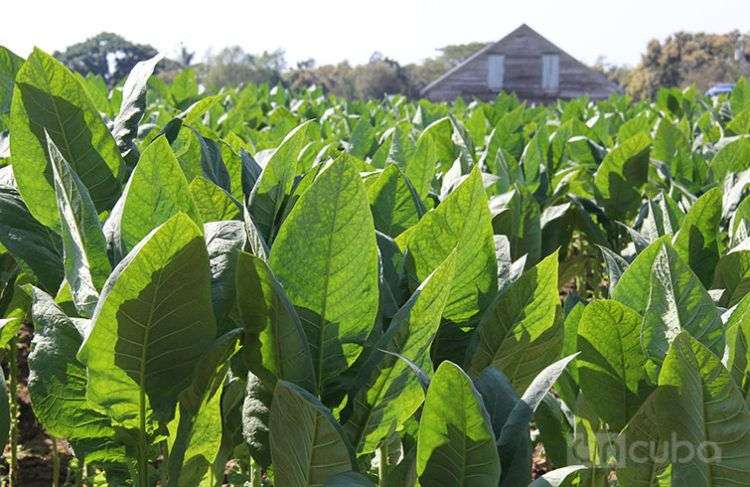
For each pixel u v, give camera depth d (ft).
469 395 4.86
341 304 5.91
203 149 8.39
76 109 7.30
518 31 210.18
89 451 6.32
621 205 16.26
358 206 5.72
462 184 6.63
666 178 17.21
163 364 5.56
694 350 4.98
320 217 5.74
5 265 9.62
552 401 6.68
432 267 6.87
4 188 7.55
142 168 5.78
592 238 17.19
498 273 7.34
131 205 5.85
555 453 6.88
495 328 6.57
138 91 9.00
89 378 5.52
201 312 5.41
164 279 5.15
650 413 5.60
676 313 5.90
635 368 6.17
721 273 7.93
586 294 21.02
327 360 6.01
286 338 5.61
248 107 30.01
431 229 6.79
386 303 6.84
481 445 4.98
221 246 5.93
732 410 5.00
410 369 5.78
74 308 6.64
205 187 7.23
